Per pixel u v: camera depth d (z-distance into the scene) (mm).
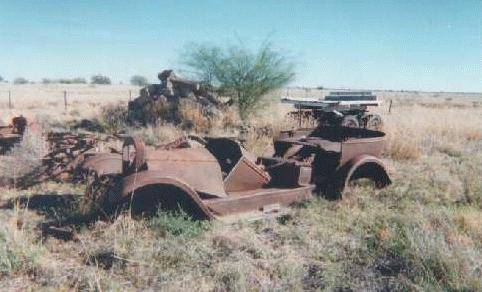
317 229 6250
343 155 7516
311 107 18266
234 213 6449
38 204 7000
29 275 4723
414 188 8523
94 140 9586
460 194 8234
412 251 5234
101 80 118812
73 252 5273
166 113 16531
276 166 7500
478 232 6082
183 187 5762
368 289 4645
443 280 4734
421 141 14781
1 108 25938
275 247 5668
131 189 5426
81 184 8086
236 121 16891
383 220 6605
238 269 4809
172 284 4570
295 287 4594
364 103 19094
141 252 5156
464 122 19703
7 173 8125
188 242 5520
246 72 17656
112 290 4352
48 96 44688
